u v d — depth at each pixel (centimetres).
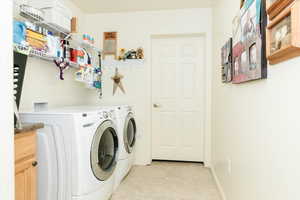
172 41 320
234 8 162
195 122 319
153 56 324
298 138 74
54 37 202
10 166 88
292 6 69
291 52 75
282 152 86
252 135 122
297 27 68
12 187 89
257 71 108
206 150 300
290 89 79
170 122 325
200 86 316
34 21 191
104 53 314
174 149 326
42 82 221
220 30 224
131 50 308
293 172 77
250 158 125
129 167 272
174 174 272
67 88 269
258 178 112
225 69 191
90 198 166
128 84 311
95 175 172
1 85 84
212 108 287
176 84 321
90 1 273
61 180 158
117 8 296
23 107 195
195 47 315
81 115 161
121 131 239
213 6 278
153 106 327
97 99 318
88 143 165
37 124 130
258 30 105
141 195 216
